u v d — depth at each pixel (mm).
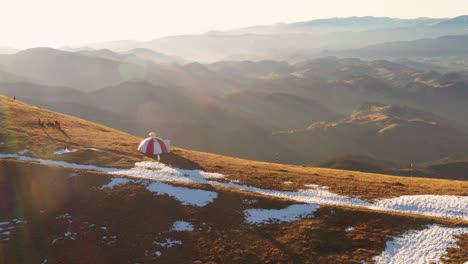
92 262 41375
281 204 54188
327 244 44281
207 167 72250
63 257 42188
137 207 52938
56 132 89625
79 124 106938
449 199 56094
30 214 51000
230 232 47406
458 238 43812
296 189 61406
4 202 53875
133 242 45156
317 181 66938
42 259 41812
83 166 66812
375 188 63031
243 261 41625
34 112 109125
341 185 64500
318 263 40875
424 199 56312
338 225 48406
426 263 39406
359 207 53469
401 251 42062
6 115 97375
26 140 78688
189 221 50031
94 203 53812
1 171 61281
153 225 48906
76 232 46969
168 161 74062
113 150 79000
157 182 60094
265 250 43562
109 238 45875
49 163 66875
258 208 53406
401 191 61344
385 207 54000
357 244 43969
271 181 65375
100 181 59719
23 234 46312
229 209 53031
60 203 53812
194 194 57000
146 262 41469
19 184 58250
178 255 42812
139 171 65562
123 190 57219
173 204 54062
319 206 53219
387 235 45469
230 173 68812
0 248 43219
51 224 48562
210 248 44094
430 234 45062
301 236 46062
